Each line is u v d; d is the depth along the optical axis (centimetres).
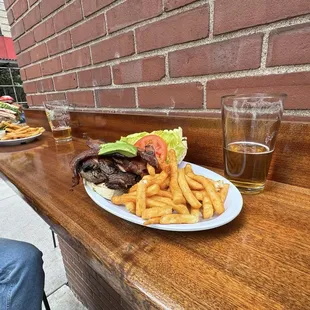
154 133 54
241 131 42
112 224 34
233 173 42
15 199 184
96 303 102
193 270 24
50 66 100
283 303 20
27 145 90
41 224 155
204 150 54
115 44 68
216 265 25
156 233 31
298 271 24
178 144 51
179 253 27
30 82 121
